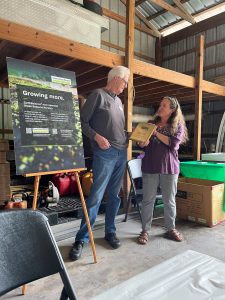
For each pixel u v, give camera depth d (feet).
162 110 8.45
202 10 21.33
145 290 2.70
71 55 8.93
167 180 8.61
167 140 8.27
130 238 9.02
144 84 14.24
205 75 21.66
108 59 10.07
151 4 22.38
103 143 7.45
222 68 20.54
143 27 24.04
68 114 7.32
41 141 6.62
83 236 7.85
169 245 8.45
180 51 23.36
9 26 7.51
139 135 8.03
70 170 7.07
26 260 3.03
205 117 20.99
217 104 20.43
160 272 3.04
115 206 8.49
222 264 3.27
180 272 3.04
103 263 7.25
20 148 6.22
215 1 20.25
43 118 6.77
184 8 21.36
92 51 9.52
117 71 7.75
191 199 10.58
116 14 22.08
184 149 20.57
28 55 9.87
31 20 8.37
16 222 3.05
